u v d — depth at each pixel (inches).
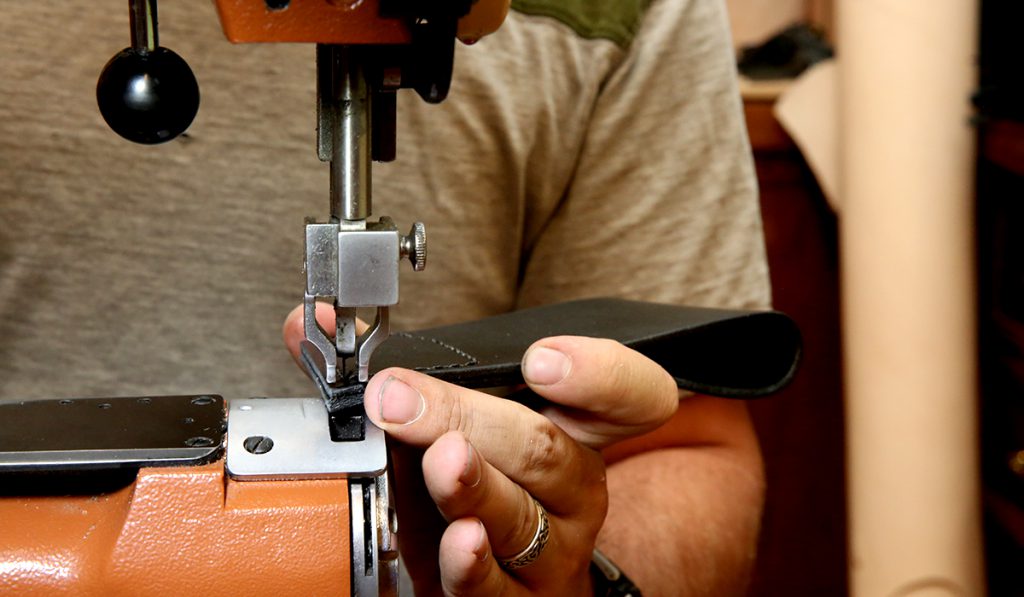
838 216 65.8
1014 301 61.2
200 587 19.2
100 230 35.6
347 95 20.6
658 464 38.9
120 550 19.1
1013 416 62.6
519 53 38.0
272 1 18.8
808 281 75.2
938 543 59.1
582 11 38.6
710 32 40.7
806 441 77.9
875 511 59.9
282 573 19.5
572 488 24.6
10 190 34.7
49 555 19.0
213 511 19.5
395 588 20.9
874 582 60.4
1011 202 59.4
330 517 19.8
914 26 55.2
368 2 19.1
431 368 23.4
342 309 22.7
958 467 58.8
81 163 34.9
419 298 39.1
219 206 36.3
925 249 57.1
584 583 27.9
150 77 19.8
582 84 39.3
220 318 37.3
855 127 58.4
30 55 33.9
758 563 78.9
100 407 23.0
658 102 40.2
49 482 20.2
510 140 38.3
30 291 35.7
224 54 35.2
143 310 36.7
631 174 40.3
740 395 26.6
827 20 80.7
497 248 40.0
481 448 22.4
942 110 55.9
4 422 21.7
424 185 38.0
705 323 26.2
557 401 23.3
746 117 72.1
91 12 34.1
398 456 28.5
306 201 36.8
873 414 59.3
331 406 22.2
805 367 76.5
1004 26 54.6
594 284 40.6
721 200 40.8
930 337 57.7
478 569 21.4
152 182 35.6
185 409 23.0
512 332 27.5
